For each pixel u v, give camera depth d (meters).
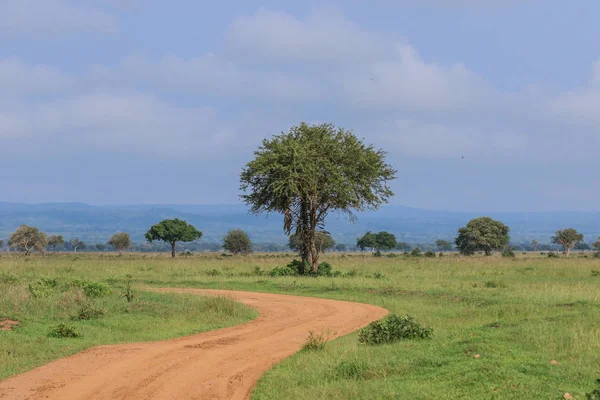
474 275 46.47
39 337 18.94
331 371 14.03
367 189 49.16
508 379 11.84
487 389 11.39
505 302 27.66
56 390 13.49
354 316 25.97
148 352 17.81
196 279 43.47
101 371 15.30
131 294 28.61
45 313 23.05
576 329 16.41
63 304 24.17
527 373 12.31
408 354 15.02
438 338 17.64
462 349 14.58
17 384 13.88
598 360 13.30
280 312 27.50
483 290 33.25
